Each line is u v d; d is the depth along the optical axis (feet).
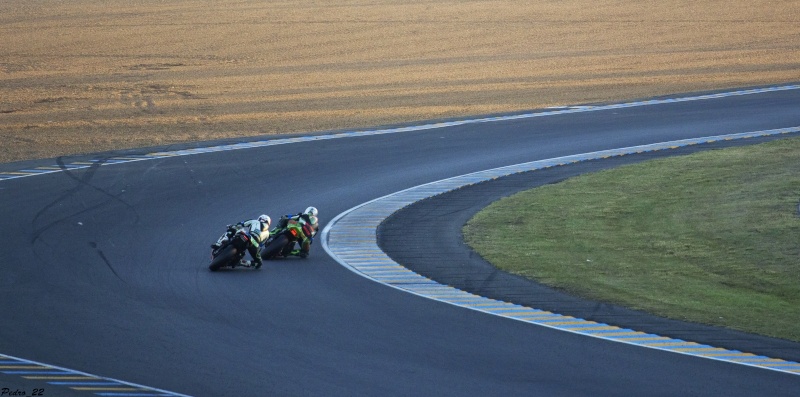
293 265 154.81
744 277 151.23
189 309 125.08
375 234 180.55
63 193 210.18
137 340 110.32
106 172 235.40
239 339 111.14
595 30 610.65
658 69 460.14
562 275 150.61
